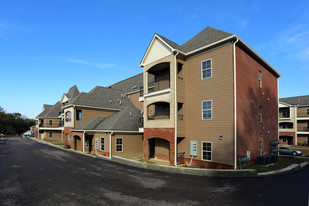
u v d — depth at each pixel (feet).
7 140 155.33
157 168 43.70
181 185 31.65
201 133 51.29
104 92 105.70
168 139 53.42
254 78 56.34
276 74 72.49
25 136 225.35
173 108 52.95
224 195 27.04
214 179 35.58
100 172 41.22
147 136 60.70
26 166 47.96
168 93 54.90
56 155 68.95
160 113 64.18
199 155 51.24
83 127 80.23
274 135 67.21
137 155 71.97
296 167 47.16
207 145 49.78
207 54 51.83
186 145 54.54
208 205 23.56
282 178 37.58
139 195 27.02
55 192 28.40
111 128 67.15
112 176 37.73
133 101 104.37
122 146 69.72
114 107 100.99
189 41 63.16
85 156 67.87
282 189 29.99
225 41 47.44
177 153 52.39
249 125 50.88
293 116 123.13
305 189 30.12
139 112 84.74
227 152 45.32
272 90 69.26
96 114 96.73
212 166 48.01
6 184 32.37
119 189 29.63
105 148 69.31
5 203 24.36
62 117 134.10
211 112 49.57
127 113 79.20
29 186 31.27
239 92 47.29
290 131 123.24
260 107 59.11
